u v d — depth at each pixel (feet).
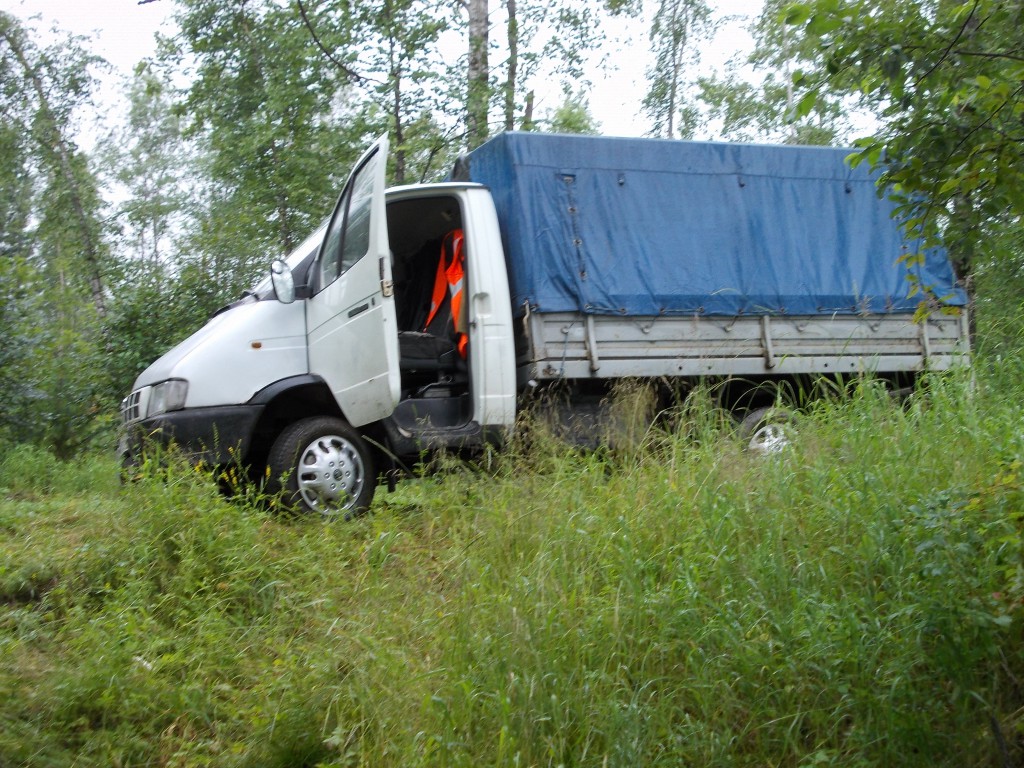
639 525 18.43
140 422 25.04
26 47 82.23
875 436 20.35
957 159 15.78
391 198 26.17
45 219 86.58
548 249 26.45
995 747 13.15
